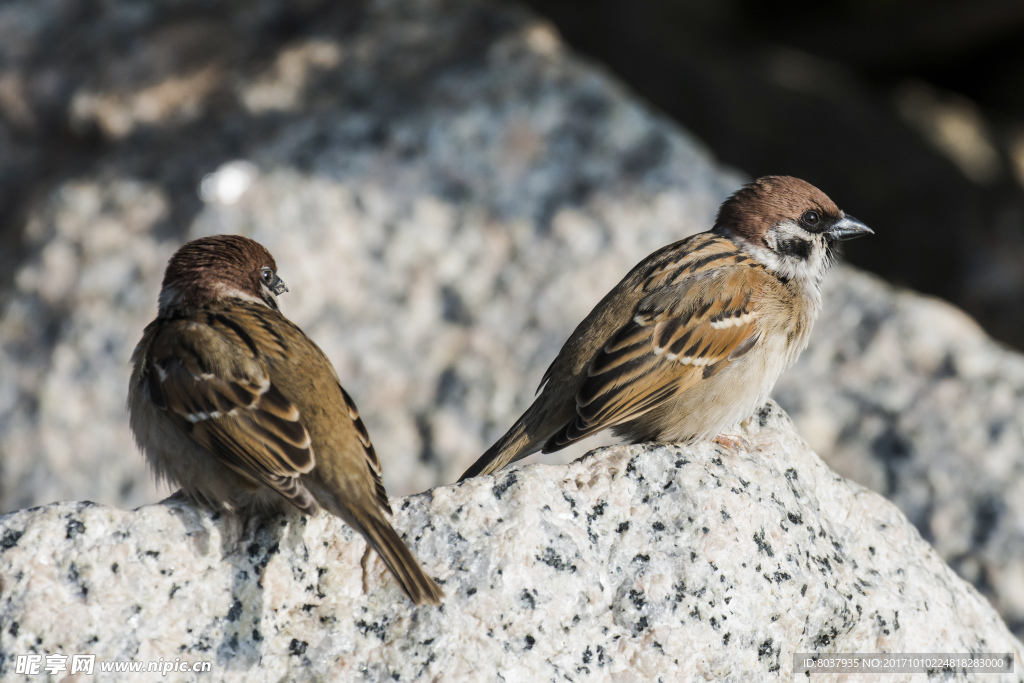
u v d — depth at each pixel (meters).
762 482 6.61
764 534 6.29
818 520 6.71
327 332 12.09
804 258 8.11
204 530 5.97
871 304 12.42
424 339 12.09
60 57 15.30
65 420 11.73
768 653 6.14
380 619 5.90
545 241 12.71
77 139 14.76
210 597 5.83
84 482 11.45
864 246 20.47
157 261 12.55
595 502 6.28
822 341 12.12
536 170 13.34
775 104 22.03
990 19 23.98
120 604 5.71
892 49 24.64
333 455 5.98
